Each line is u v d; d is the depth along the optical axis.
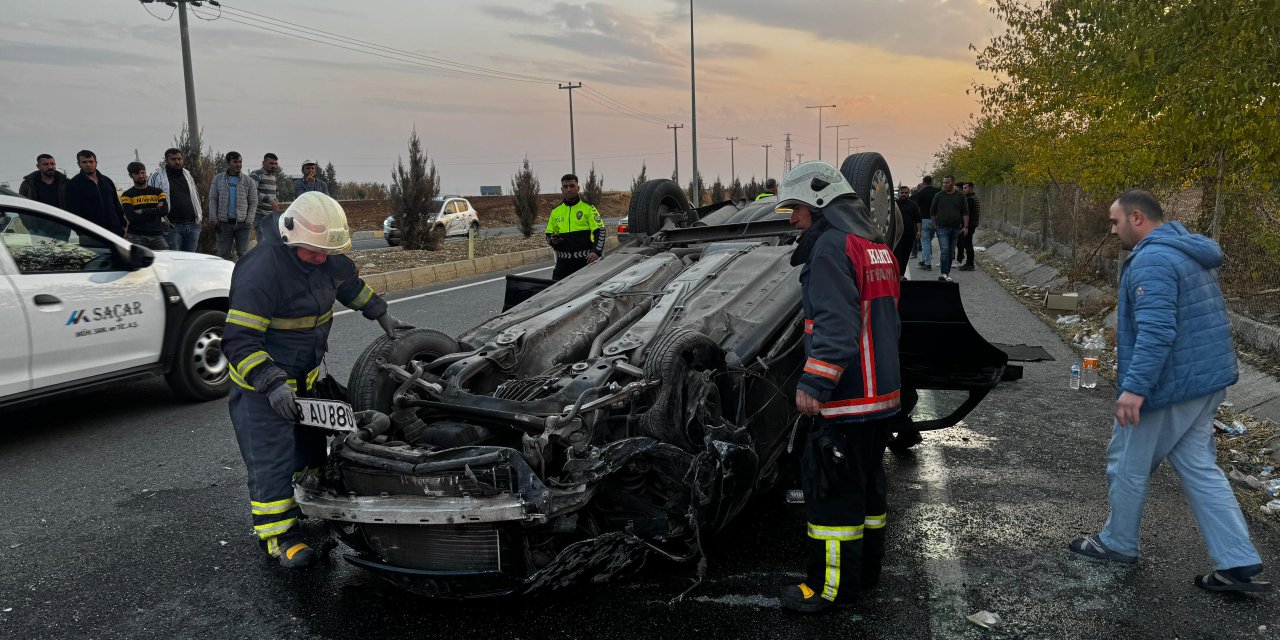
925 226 16.12
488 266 16.77
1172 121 7.19
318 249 3.68
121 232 9.84
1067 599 3.45
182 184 11.13
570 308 4.61
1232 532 3.43
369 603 3.55
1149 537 4.02
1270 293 7.25
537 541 3.25
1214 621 3.26
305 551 3.85
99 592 3.68
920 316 4.94
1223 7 5.68
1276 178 7.12
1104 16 6.93
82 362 5.91
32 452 5.61
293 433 3.83
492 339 4.25
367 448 3.40
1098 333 8.93
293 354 3.86
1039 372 7.51
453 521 3.08
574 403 3.42
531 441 3.17
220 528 4.35
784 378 4.49
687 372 3.66
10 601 3.61
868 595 3.52
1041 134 12.91
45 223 5.83
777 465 4.56
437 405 3.65
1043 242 16.22
